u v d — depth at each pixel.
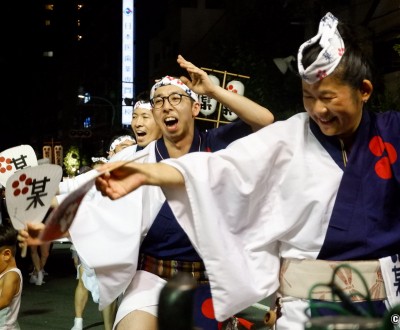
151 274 3.45
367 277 2.38
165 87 3.74
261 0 15.94
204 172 2.41
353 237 2.38
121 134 8.04
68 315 8.51
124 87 39.53
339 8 14.97
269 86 15.16
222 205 2.47
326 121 2.33
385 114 2.48
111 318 6.25
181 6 32.28
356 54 2.30
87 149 48.72
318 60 2.22
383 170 2.39
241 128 3.68
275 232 2.47
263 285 2.51
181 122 3.71
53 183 2.43
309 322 1.51
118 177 2.14
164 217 3.40
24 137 40.03
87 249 3.31
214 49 17.67
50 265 13.55
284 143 2.47
